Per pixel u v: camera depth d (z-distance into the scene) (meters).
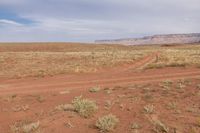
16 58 49.56
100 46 129.50
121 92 13.29
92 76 25.48
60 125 8.11
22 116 9.84
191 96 10.97
